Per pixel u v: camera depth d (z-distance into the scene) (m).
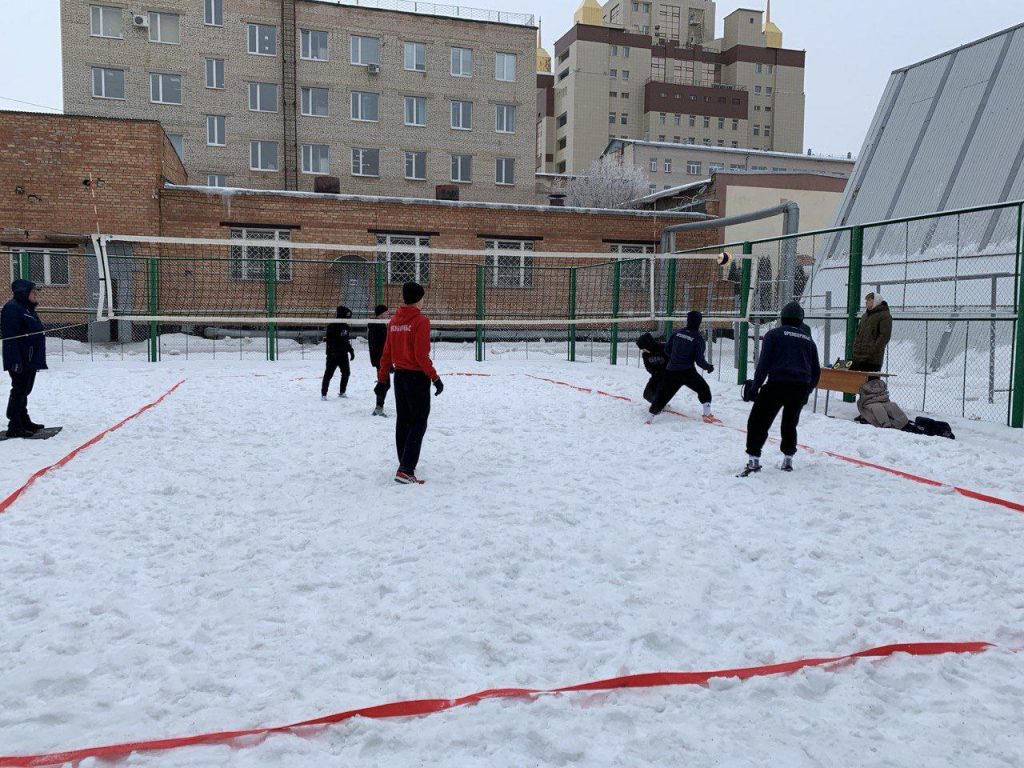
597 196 50.25
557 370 17.88
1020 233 9.61
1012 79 18.12
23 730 3.09
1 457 7.96
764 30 102.88
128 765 2.88
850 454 8.53
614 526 5.80
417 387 7.07
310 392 13.64
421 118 43.38
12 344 8.87
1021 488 6.97
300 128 41.25
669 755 2.96
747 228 35.62
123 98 38.97
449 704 3.28
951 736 3.10
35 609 4.27
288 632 4.00
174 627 4.06
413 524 5.76
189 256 24.45
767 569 5.01
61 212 23.16
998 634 4.06
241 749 2.99
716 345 24.12
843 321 16.77
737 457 8.27
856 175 21.78
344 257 25.75
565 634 4.03
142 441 8.94
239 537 5.48
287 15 40.28
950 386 12.98
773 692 3.45
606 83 93.94
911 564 5.07
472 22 43.72
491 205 27.41
